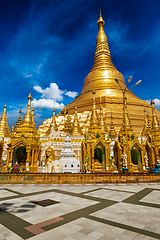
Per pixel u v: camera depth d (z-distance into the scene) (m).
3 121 47.12
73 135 41.75
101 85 61.41
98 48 73.00
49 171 24.05
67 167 26.12
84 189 15.98
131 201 11.38
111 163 30.06
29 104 33.62
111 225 7.28
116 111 51.59
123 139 29.41
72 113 60.69
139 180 20.47
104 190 15.45
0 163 32.38
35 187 17.17
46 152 25.06
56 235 6.35
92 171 28.95
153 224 7.39
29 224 7.39
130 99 57.94
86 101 59.50
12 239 6.02
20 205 10.34
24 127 31.09
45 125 54.91
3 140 41.78
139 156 29.59
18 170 25.31
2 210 9.34
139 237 6.20
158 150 31.67
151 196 12.92
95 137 32.00
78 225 7.28
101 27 76.62
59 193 14.07
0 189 16.05
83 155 33.03
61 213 8.84
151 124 36.88
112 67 66.94
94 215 8.54
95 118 36.34
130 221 7.75
